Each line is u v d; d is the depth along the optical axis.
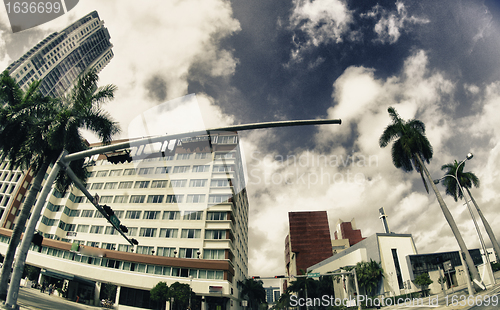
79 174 16.89
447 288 47.78
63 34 143.00
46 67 127.06
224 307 38.66
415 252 51.25
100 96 15.55
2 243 46.31
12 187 62.81
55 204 49.34
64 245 43.03
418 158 27.05
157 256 40.03
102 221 46.62
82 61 156.00
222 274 38.62
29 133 14.98
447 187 33.88
